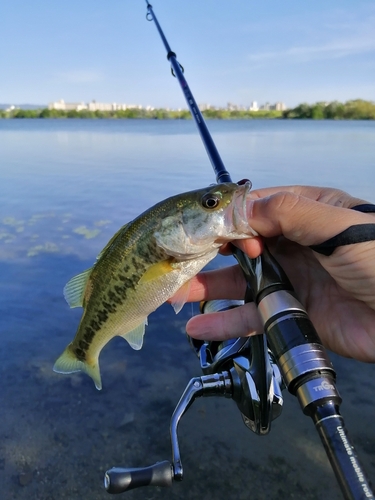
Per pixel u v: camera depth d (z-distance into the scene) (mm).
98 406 336
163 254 244
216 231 230
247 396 210
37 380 361
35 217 725
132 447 302
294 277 231
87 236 634
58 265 539
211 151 298
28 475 281
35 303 460
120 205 796
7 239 623
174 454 200
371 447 289
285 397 345
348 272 185
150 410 332
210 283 270
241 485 274
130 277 245
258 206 195
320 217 181
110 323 255
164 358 389
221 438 307
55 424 319
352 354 214
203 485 275
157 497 270
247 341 229
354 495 116
